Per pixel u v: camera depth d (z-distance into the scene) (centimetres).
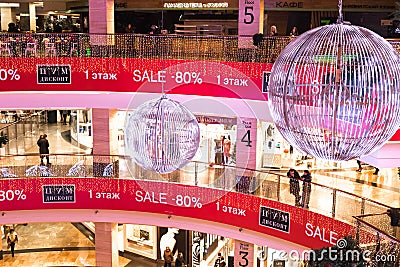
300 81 485
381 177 1620
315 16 1862
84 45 1452
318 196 1292
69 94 1459
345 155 492
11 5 2189
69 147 1922
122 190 1519
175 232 1761
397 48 1029
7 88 1423
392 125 483
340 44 478
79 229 2044
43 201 1518
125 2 1922
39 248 1867
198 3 1853
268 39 1322
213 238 1806
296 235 1274
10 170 1501
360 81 469
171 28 2002
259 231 1362
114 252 1641
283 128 510
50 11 2267
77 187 1523
